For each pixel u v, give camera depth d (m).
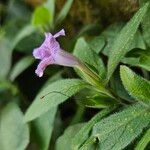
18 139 0.37
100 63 0.29
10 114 0.39
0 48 0.45
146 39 0.31
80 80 0.28
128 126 0.25
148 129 0.25
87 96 0.28
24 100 0.44
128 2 0.34
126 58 0.30
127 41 0.27
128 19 0.36
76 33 0.41
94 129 0.26
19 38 0.42
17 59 0.46
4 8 0.50
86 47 0.30
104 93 0.28
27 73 0.44
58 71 0.40
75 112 0.39
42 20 0.40
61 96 0.28
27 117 0.31
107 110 0.28
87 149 0.27
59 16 0.39
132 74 0.25
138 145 0.24
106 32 0.36
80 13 0.40
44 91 0.30
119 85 0.31
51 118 0.35
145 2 0.30
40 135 0.36
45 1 0.45
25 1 0.48
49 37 0.26
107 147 0.25
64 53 0.27
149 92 0.25
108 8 0.37
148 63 0.27
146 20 0.30
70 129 0.33
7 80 0.44
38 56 0.26
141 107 0.26
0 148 0.38
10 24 0.46
